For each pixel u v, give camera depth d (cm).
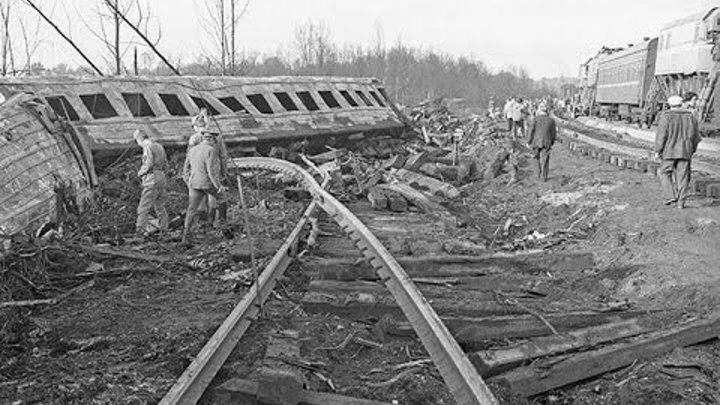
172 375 560
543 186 1598
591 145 2334
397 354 615
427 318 608
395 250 977
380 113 2627
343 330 665
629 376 556
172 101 1811
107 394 521
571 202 1344
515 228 1273
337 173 1600
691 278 780
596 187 1421
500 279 834
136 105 1683
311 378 543
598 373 564
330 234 1078
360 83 2717
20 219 964
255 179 1554
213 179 1045
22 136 1102
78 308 736
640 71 3350
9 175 1009
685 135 1083
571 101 6112
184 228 1077
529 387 532
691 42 2541
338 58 6762
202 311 721
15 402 509
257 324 663
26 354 611
